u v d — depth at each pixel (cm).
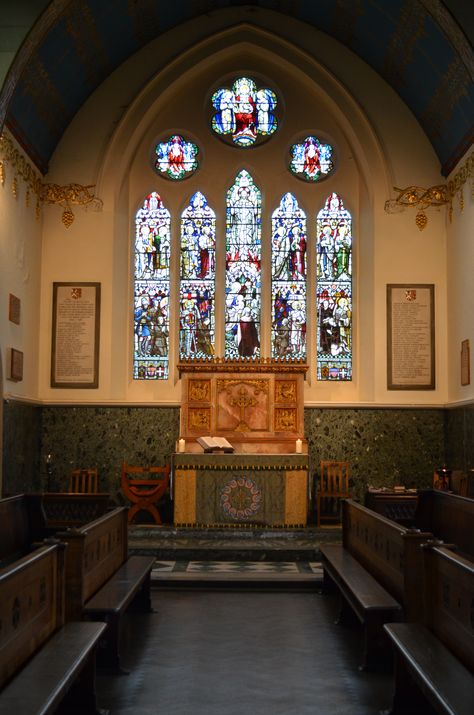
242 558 1379
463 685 514
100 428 1739
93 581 841
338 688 710
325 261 1845
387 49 1680
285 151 1862
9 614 536
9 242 1520
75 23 1502
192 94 1858
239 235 1853
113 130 1781
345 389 1820
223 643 865
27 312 1652
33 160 1677
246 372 1669
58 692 504
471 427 1558
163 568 1286
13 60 1316
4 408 1480
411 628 662
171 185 1856
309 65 1805
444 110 1630
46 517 1250
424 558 670
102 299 1761
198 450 1647
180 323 1836
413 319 1766
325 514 1716
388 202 1775
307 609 1042
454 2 1348
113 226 1777
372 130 1780
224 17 1798
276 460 1537
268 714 642
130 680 732
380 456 1741
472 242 1577
